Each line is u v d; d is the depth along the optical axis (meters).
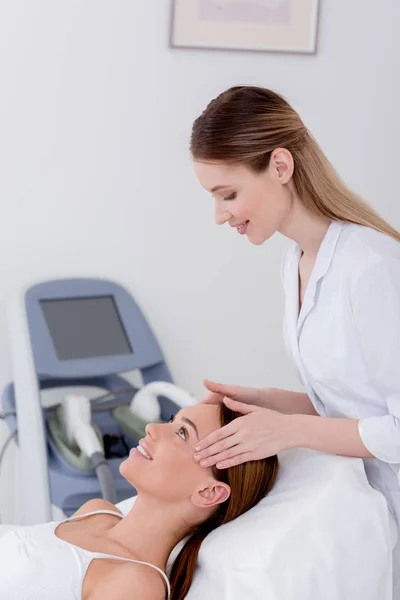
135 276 2.54
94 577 1.38
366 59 2.51
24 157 2.45
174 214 2.53
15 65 2.41
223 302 2.59
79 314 2.34
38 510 2.11
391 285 1.31
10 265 2.48
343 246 1.39
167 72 2.47
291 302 1.52
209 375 2.62
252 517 1.43
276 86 2.50
